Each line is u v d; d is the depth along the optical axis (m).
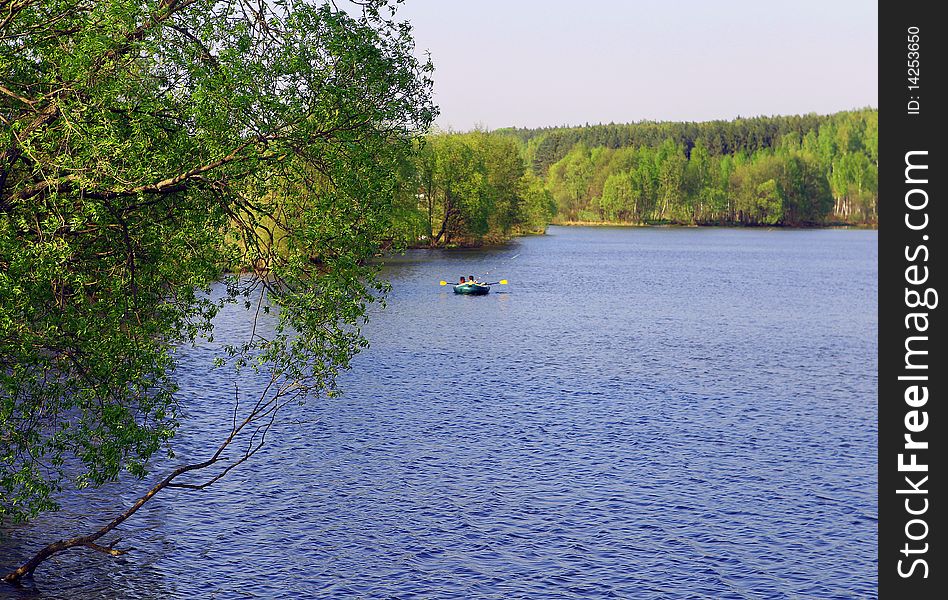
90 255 15.52
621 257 128.38
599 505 23.97
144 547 20.48
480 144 138.12
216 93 13.64
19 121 14.07
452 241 129.75
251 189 14.95
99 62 13.86
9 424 15.21
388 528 22.12
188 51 14.24
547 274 98.25
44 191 14.49
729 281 95.38
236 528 21.86
